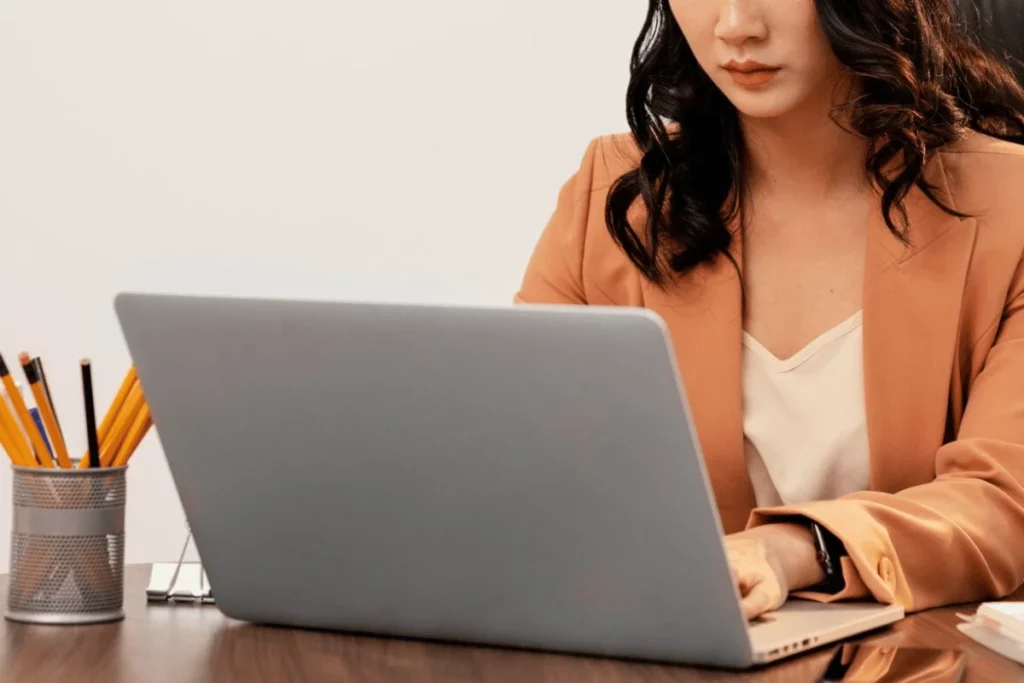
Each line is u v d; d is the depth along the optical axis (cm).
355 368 101
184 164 320
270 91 318
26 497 115
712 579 96
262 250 321
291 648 106
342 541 108
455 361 98
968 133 167
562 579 101
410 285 320
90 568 115
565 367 95
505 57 316
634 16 314
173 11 318
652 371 92
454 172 318
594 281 180
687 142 167
